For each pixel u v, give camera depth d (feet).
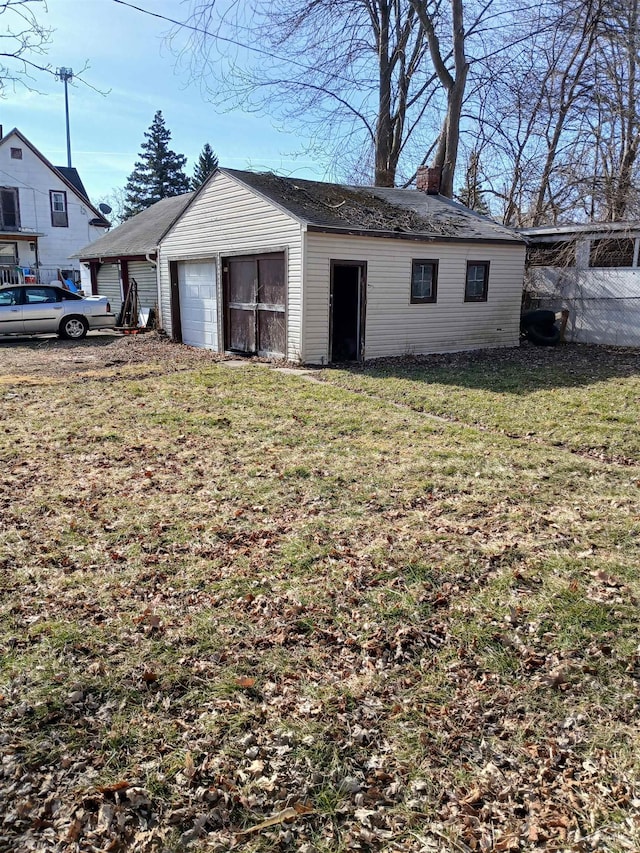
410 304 43.27
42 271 104.01
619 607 10.75
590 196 59.82
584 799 7.06
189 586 11.57
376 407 26.55
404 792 7.18
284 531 13.92
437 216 48.26
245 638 10.00
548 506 15.31
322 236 37.40
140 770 7.40
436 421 24.20
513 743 7.91
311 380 33.55
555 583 11.57
